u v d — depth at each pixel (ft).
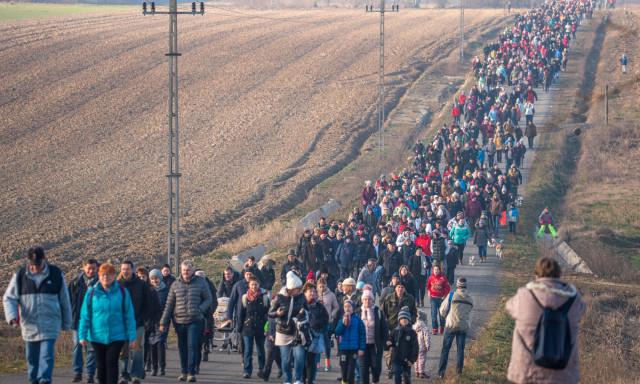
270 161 539.70
